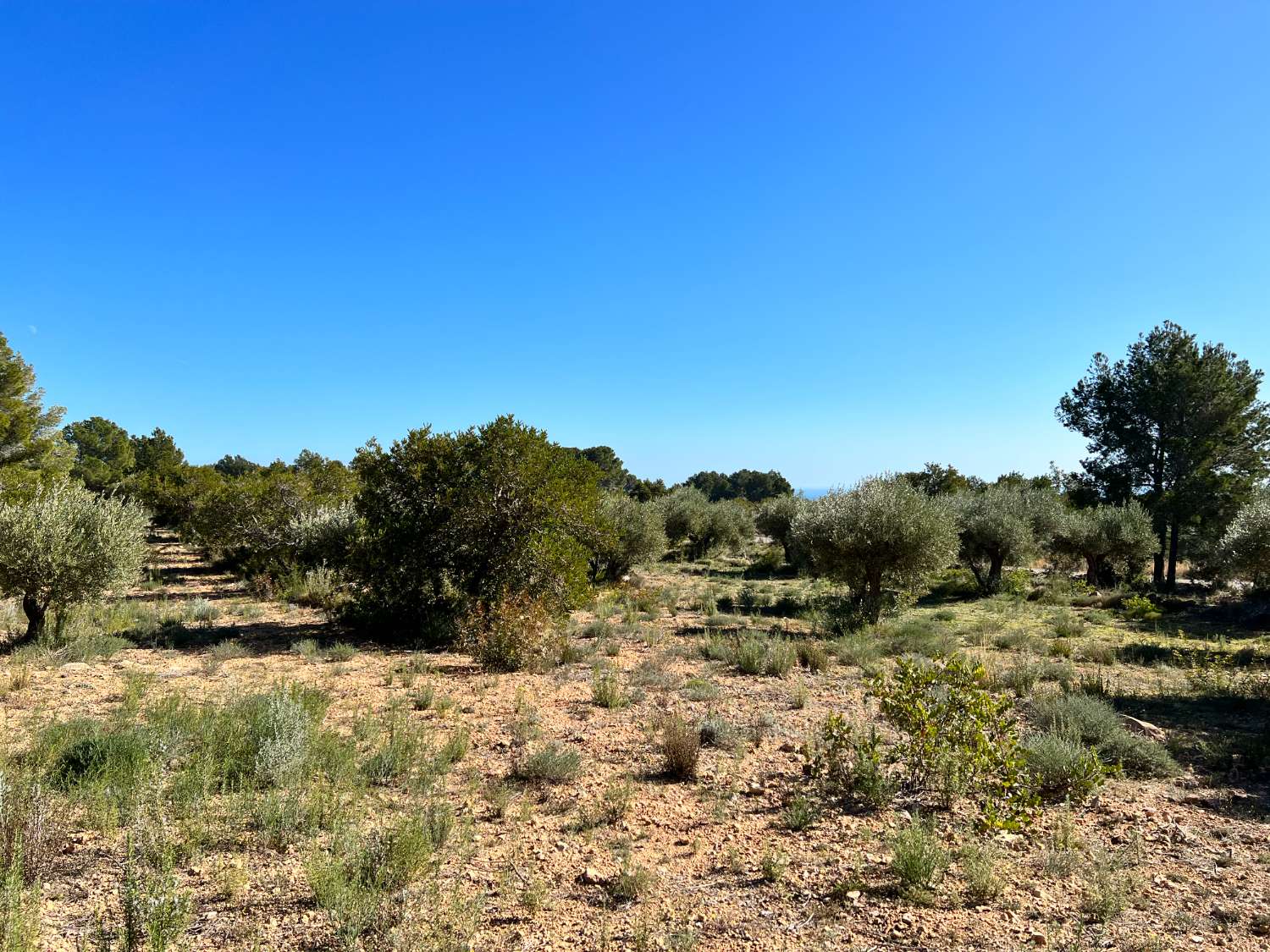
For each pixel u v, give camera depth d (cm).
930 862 417
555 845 473
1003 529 2306
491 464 1389
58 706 759
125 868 389
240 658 1088
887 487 1570
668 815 535
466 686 945
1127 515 2466
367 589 1458
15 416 2708
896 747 625
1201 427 2805
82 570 1084
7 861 385
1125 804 558
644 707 855
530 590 1359
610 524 1595
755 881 428
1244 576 1398
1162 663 1162
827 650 1227
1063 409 3153
